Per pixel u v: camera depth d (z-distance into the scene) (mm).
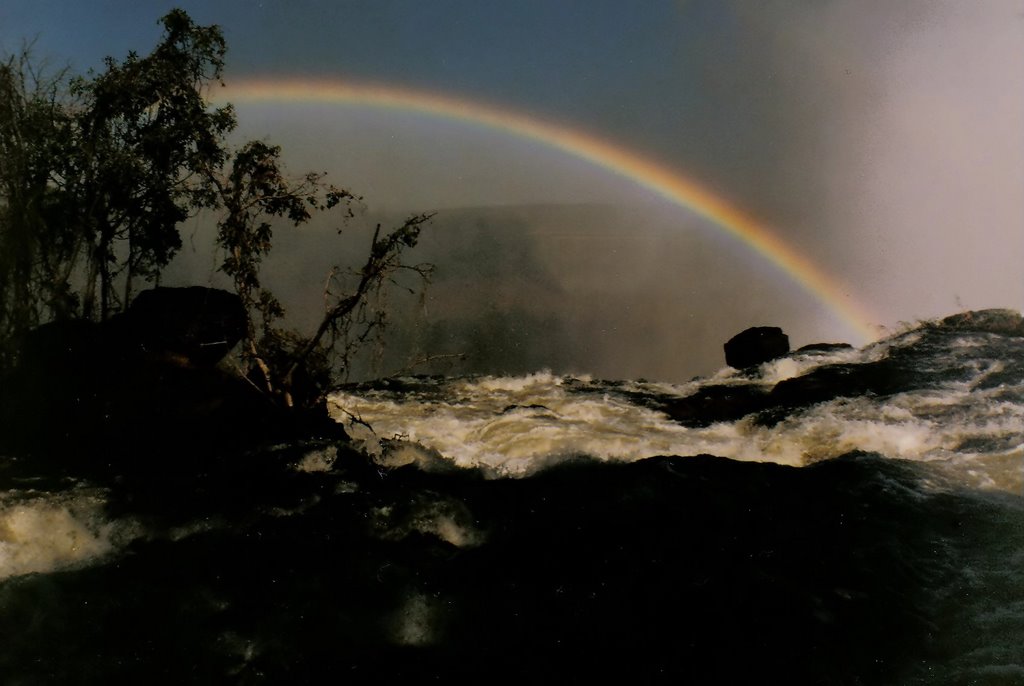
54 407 9531
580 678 5840
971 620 6320
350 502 8227
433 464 9953
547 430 11953
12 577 6746
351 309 10523
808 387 13391
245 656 5961
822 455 10984
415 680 5809
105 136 11812
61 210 11305
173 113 12031
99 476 8500
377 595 6695
